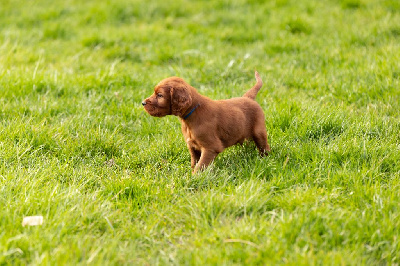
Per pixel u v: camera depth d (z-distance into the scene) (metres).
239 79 10.21
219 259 4.43
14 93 8.85
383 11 14.19
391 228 4.83
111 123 8.03
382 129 7.34
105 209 5.34
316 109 7.96
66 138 7.23
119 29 14.22
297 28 13.54
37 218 4.98
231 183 6.08
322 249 4.63
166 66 11.42
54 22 15.16
